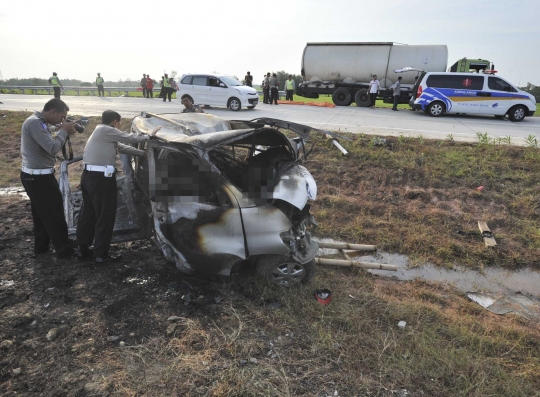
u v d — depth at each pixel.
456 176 7.90
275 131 4.30
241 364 3.12
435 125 12.68
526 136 10.88
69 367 3.01
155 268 4.57
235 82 16.92
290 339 3.48
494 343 3.67
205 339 3.39
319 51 19.58
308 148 9.25
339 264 5.08
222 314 3.76
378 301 4.21
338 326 3.71
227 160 4.69
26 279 4.22
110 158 4.21
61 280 4.22
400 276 5.22
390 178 8.04
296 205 3.90
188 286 4.21
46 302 3.83
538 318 4.38
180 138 3.94
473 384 3.07
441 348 3.50
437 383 3.06
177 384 2.88
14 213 6.17
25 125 4.04
